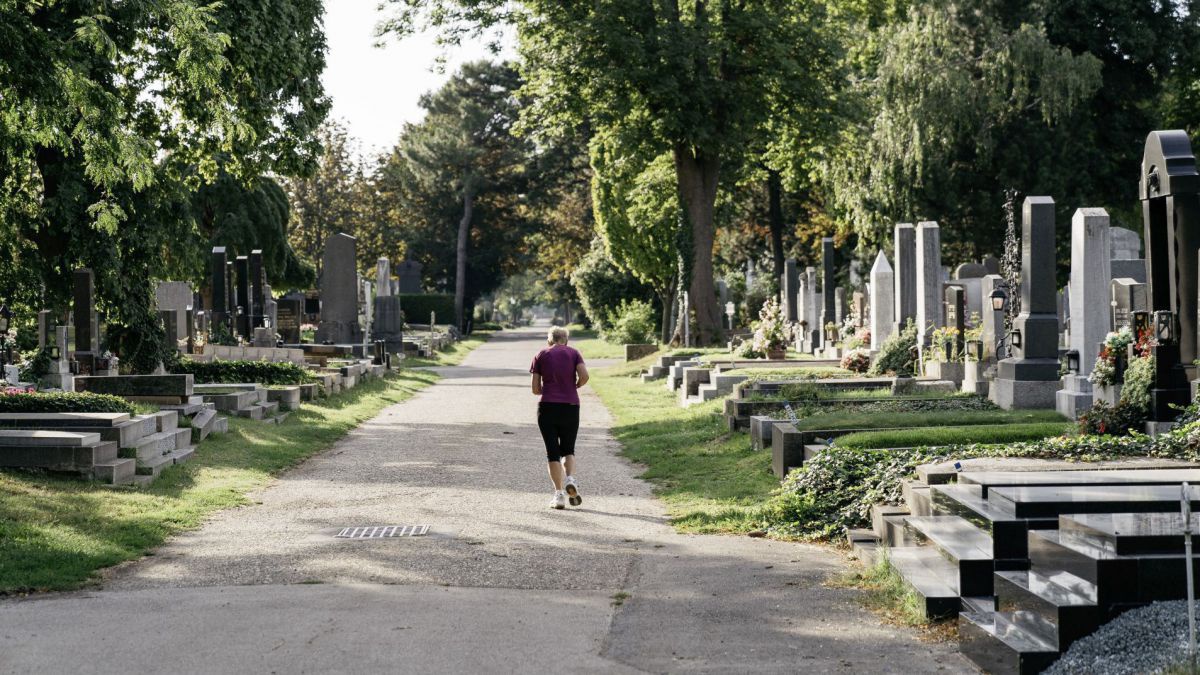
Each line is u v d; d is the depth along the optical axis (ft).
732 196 199.11
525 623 25.45
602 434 73.87
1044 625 21.16
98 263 77.82
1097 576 20.54
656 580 30.30
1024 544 24.70
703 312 149.18
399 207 317.83
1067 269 151.43
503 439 68.13
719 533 37.58
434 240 326.03
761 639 24.11
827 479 39.60
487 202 322.34
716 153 139.95
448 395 106.63
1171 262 46.21
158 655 22.75
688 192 149.07
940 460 36.50
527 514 41.70
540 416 44.09
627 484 50.11
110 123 55.26
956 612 24.93
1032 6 145.79
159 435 53.93
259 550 35.19
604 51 130.21
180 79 75.10
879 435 43.39
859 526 36.11
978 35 146.20
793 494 39.88
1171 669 18.56
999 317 66.59
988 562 24.89
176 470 51.29
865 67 170.19
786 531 37.04
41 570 31.22
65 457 46.14
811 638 24.14
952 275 151.53
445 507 43.32
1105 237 59.47
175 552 35.19
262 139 82.64
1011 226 93.97
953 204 147.84
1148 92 152.56
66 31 63.52
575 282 248.11
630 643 23.81
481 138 315.58
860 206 154.30
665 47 127.44
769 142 153.48
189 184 92.07
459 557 33.60
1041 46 138.00
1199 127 172.55
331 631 24.61
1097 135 151.53
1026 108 145.89
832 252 143.23
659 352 147.84
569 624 25.43
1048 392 58.34
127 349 81.15
